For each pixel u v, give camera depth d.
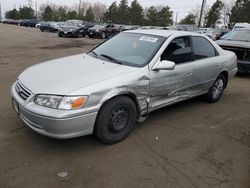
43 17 94.38
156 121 4.64
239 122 4.84
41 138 3.78
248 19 55.62
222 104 5.80
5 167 3.13
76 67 3.89
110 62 4.13
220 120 4.88
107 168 3.23
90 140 3.82
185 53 4.68
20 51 12.59
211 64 5.23
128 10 79.69
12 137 3.77
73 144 3.69
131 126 3.92
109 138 3.68
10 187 2.82
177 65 4.48
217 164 3.48
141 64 4.01
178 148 3.79
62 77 3.53
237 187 3.06
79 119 3.25
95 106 3.35
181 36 4.68
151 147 3.76
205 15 71.25
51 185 2.89
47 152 3.47
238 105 5.80
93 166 3.25
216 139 4.14
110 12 81.62
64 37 24.30
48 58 10.85
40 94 3.25
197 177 3.19
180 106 5.46
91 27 27.06
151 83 4.00
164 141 3.96
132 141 3.89
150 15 76.94
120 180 3.04
